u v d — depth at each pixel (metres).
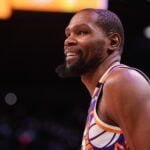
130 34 12.38
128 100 2.01
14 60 14.49
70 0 6.98
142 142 1.94
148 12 10.82
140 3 10.52
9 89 16.98
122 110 2.01
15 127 11.76
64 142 11.99
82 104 17.41
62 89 17.30
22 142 10.69
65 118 14.79
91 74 2.34
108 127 2.08
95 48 2.28
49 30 11.98
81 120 14.07
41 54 13.91
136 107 1.99
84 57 2.28
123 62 13.81
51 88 17.17
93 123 2.14
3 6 7.36
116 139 2.05
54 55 13.93
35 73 15.71
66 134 12.45
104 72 2.29
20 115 13.56
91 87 2.37
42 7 7.14
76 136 12.78
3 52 13.77
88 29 2.29
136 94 2.01
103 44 2.30
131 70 2.14
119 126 2.05
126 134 2.00
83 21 2.31
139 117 1.97
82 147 2.21
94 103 2.19
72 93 17.41
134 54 13.64
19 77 16.17
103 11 2.37
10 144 10.69
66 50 2.34
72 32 2.32
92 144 2.12
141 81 2.07
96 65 2.31
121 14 10.80
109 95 2.08
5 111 16.09
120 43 2.37
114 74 2.14
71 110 17.12
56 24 11.52
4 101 17.16
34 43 12.88
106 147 2.07
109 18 2.34
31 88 17.03
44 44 13.05
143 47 13.34
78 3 7.04
